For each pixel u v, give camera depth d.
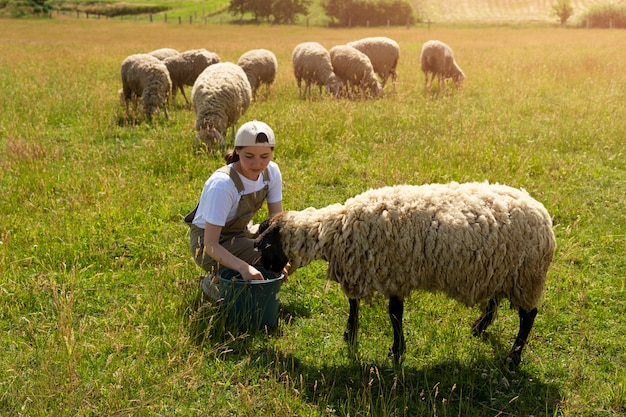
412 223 3.73
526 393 3.70
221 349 4.09
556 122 10.29
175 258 5.42
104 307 4.68
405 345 4.15
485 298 3.85
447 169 7.57
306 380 3.83
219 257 4.20
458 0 74.94
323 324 4.50
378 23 62.81
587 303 4.70
